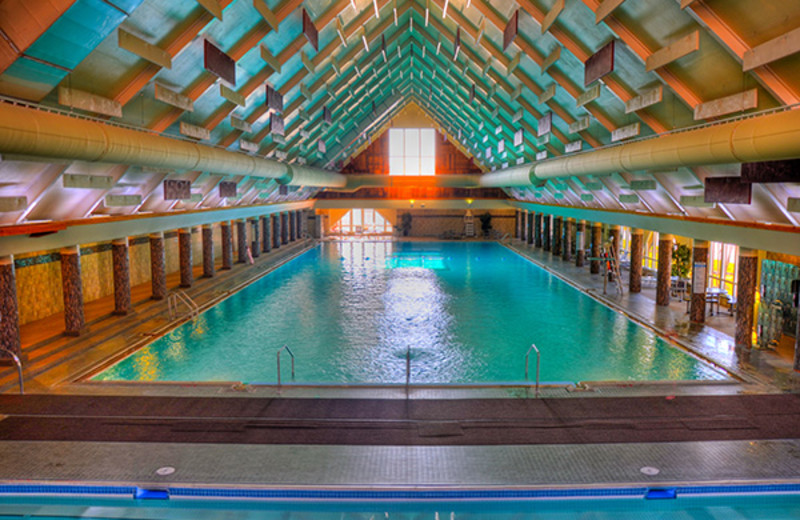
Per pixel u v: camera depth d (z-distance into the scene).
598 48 13.25
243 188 26.20
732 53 9.03
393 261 34.53
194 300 21.47
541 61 16.16
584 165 17.39
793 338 15.17
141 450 8.85
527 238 42.97
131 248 23.81
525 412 10.29
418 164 46.69
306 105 23.70
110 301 20.78
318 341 16.11
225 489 7.80
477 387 11.63
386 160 46.75
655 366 13.50
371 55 24.00
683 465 8.30
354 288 25.00
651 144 12.77
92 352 14.23
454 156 46.44
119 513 7.82
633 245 22.64
